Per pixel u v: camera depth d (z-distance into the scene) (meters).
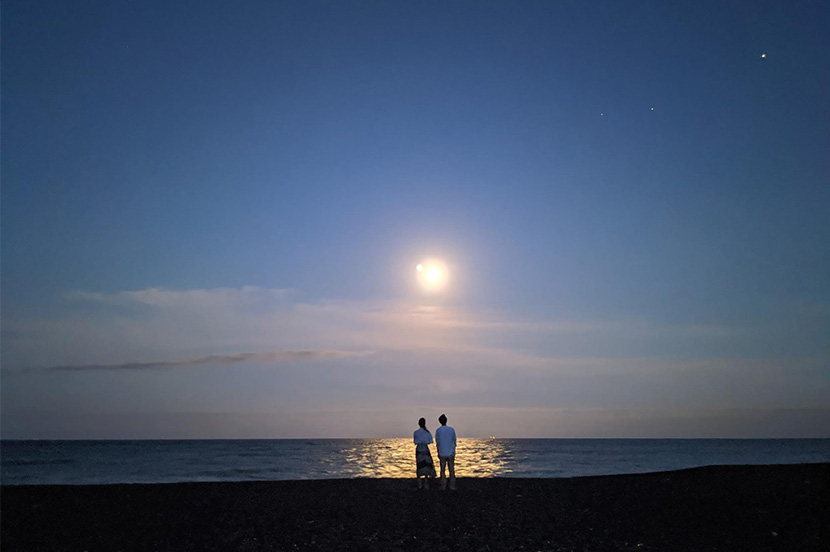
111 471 43.03
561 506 15.84
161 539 12.47
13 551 11.51
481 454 68.62
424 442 19.67
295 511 15.48
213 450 102.19
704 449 102.62
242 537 12.61
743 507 14.70
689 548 11.27
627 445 139.50
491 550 11.45
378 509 15.69
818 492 16.17
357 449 101.00
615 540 12.01
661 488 18.11
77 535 12.83
